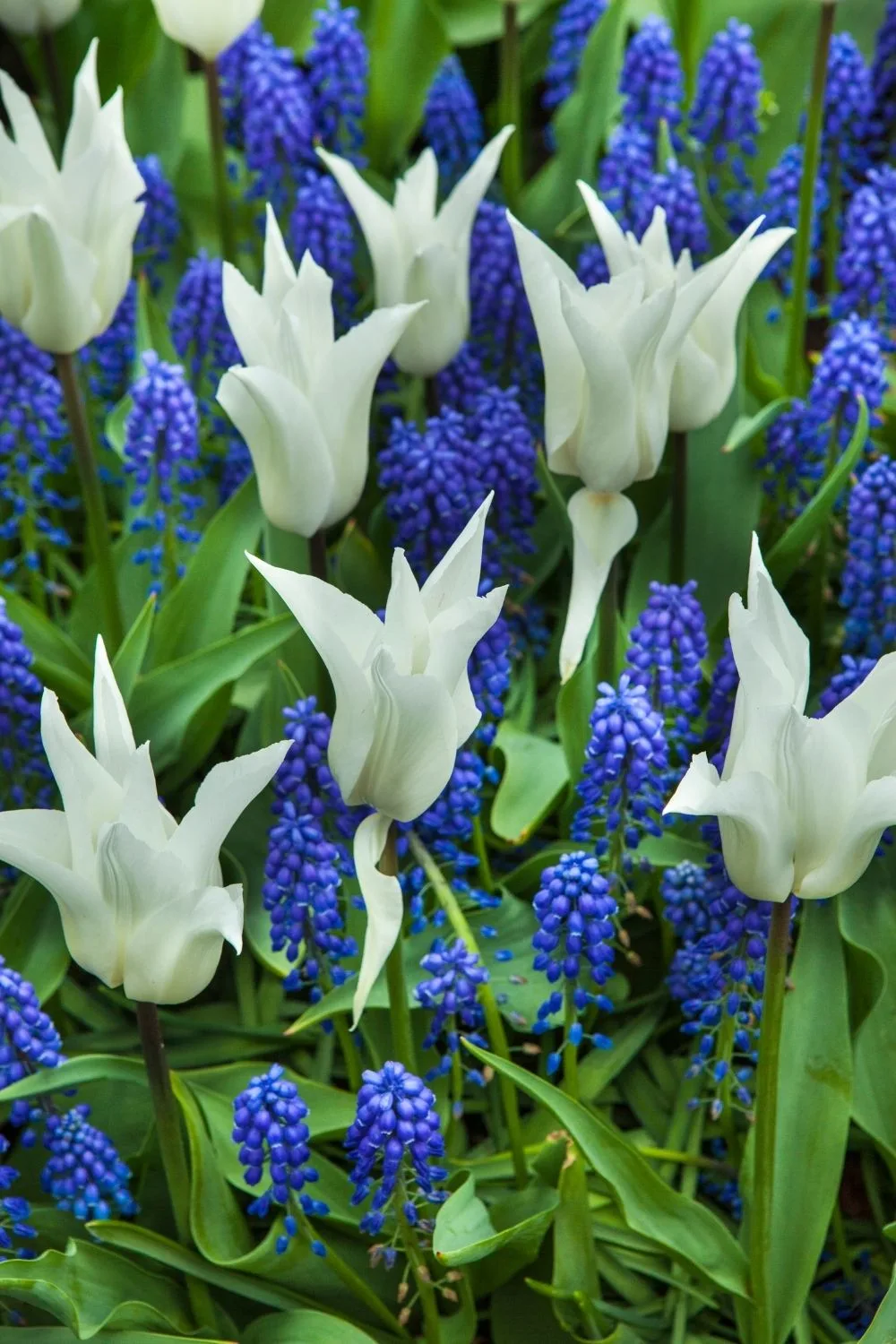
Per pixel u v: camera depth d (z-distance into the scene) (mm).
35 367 909
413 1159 738
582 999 776
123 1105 842
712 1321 809
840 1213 825
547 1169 782
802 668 699
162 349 984
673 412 860
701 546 935
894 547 850
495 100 1304
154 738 871
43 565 1015
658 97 1006
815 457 915
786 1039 795
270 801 891
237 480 956
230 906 710
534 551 913
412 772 725
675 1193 770
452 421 884
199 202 1105
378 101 1156
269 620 862
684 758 833
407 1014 784
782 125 1126
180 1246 783
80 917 718
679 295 790
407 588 713
